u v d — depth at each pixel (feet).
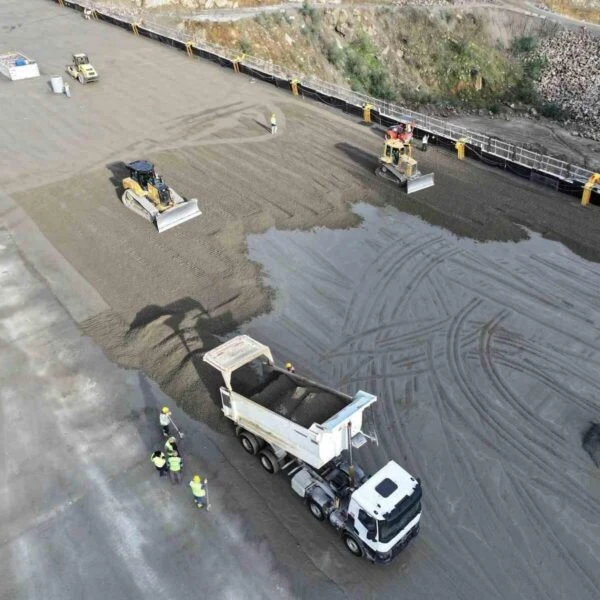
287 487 49.67
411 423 54.60
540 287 70.38
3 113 116.26
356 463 50.93
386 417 55.21
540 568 43.32
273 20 173.27
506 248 77.00
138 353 62.64
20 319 67.72
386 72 180.14
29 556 44.80
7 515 47.67
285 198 88.17
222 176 93.97
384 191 89.61
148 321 66.44
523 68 192.44
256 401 49.01
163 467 49.55
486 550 44.55
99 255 77.56
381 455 51.67
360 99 124.88
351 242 79.20
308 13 178.50
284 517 47.29
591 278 71.51
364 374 59.77
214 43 163.94
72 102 120.47
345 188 90.43
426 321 66.13
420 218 83.35
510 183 90.94
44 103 120.26
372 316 67.21
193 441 53.52
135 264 75.72
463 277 72.38
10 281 73.46
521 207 84.94
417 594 42.01
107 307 69.15
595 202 84.53
